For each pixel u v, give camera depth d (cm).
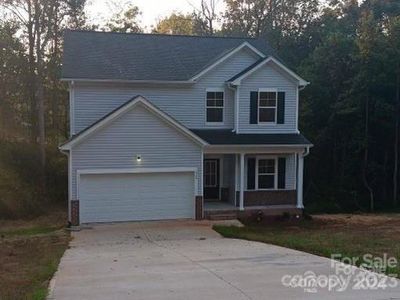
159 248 1439
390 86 2988
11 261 1255
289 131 2284
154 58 2295
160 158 2003
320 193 3114
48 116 3375
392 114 2983
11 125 3288
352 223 2116
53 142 3359
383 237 1566
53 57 3250
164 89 2192
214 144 2084
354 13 4453
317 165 3231
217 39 2525
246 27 4450
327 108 3180
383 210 2909
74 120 2092
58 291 881
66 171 2953
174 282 939
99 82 2091
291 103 2281
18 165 2905
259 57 2289
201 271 1043
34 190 2706
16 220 2280
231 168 2308
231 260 1182
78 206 1927
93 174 1938
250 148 2144
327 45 3216
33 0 3077
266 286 894
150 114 1980
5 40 3111
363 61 2961
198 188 2059
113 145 1947
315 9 4309
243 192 2203
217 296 828
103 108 2123
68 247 1486
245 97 2230
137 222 1989
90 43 2309
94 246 1504
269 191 2267
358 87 2978
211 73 2242
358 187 3105
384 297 813
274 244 1490
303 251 1328
